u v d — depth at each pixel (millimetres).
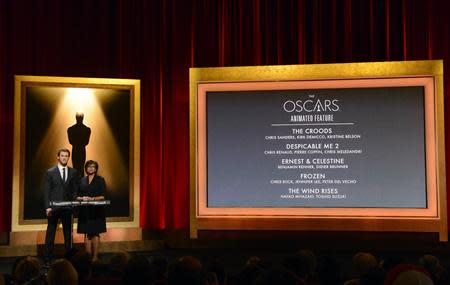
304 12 7836
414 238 7371
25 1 7555
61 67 7684
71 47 7734
